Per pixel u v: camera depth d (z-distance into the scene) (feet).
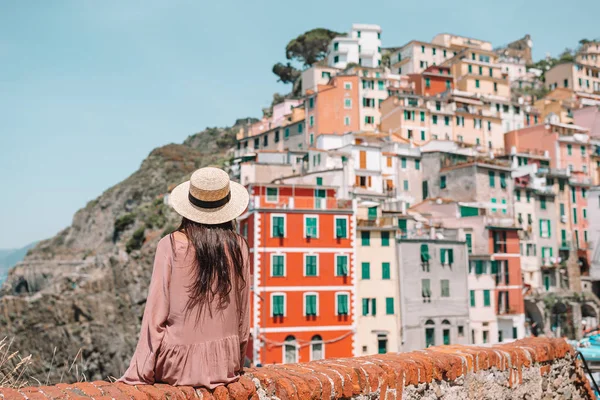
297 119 340.39
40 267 425.28
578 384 29.81
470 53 390.21
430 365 21.50
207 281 15.35
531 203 251.19
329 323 159.43
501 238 207.31
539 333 223.51
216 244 15.66
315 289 159.63
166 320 15.47
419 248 176.65
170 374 15.23
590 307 242.58
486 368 24.03
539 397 26.66
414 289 173.58
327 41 484.74
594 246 265.34
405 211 212.43
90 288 284.00
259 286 155.12
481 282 196.65
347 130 320.29
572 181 272.92
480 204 227.61
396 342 168.35
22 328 285.02
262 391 16.88
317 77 396.98
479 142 324.60
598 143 319.27
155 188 439.22
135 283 278.05
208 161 440.04
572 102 383.65
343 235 164.55
